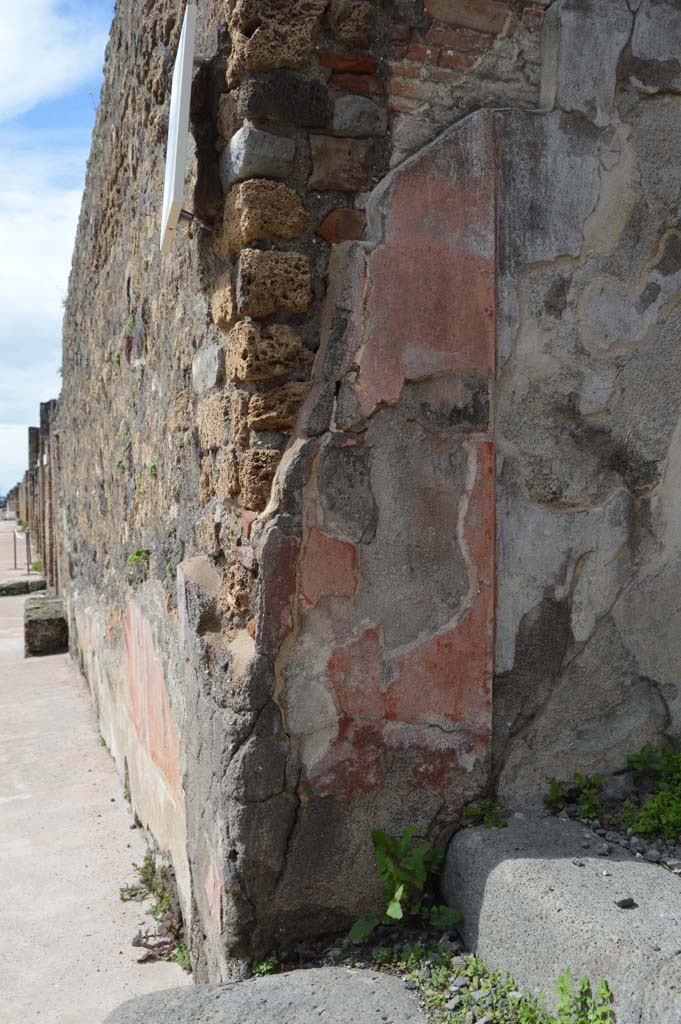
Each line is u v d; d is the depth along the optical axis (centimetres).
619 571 312
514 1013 233
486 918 257
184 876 354
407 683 287
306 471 275
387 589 284
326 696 279
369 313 278
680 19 312
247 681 271
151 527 436
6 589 1745
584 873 252
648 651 317
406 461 284
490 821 289
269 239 274
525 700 302
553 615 304
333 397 277
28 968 348
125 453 525
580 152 300
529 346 297
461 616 292
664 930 219
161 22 373
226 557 300
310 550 276
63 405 1048
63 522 1082
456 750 293
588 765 309
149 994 243
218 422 302
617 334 308
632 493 312
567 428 304
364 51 281
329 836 280
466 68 292
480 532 292
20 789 551
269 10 269
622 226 307
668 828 281
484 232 289
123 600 538
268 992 242
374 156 283
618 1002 210
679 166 314
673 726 321
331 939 282
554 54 296
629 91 306
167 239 289
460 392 289
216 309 294
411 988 250
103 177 588
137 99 442
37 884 420
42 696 807
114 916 389
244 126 271
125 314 511
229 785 274
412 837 288
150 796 441
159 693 411
